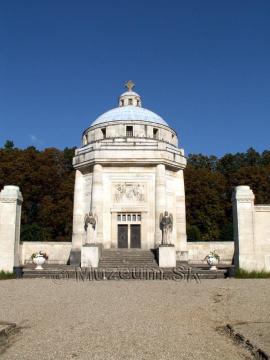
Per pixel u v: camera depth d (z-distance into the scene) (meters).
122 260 41.78
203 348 12.61
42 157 76.25
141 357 11.76
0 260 34.44
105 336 13.83
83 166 49.69
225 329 14.88
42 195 74.75
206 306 18.89
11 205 35.53
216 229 71.81
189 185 74.38
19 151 76.56
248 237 33.62
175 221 49.75
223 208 75.81
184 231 49.78
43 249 55.03
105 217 47.91
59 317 16.81
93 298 21.02
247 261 33.25
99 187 47.72
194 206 74.31
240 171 77.31
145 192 48.41
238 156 85.81
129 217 48.22
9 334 14.42
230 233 67.94
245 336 13.35
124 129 53.03
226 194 77.25
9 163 73.06
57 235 71.31
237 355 12.02
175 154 49.91
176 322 15.84
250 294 21.31
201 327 15.20
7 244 34.75
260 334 13.55
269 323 15.23
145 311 17.77
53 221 70.38
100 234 46.53
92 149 49.16
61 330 14.73
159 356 11.84
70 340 13.45
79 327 15.09
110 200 48.31
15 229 35.28
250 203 34.12
